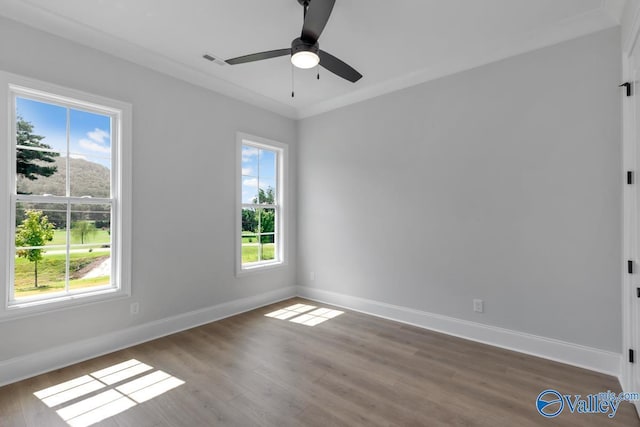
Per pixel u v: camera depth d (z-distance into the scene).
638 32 1.87
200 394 2.10
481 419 1.86
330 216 4.17
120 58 2.82
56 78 2.46
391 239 3.59
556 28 2.51
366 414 1.90
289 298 4.43
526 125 2.71
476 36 2.65
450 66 3.10
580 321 2.48
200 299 3.43
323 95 3.96
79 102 2.59
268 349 2.79
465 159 3.05
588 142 2.44
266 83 3.60
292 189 4.54
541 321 2.65
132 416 1.87
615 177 2.34
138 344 2.89
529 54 2.70
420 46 2.81
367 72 3.32
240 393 2.11
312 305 4.10
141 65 2.96
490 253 2.91
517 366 2.48
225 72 3.33
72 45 2.55
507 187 2.81
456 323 3.11
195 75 3.30
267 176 4.32
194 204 3.37
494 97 2.88
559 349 2.56
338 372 2.40
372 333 3.17
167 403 2.00
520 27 2.52
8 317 2.24
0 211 2.21
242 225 4.01
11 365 2.24
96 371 2.40
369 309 3.77
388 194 3.61
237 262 3.78
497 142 2.87
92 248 2.72
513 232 2.78
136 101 2.92
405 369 2.44
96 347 2.66
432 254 3.27
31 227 2.42
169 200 3.17
